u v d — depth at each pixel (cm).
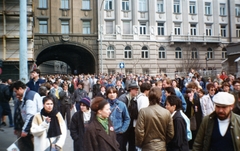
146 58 4275
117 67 4153
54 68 8975
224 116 411
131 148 750
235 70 3038
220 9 4775
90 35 4081
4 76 2598
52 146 559
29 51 2678
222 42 4694
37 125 562
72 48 4341
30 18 2653
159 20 4388
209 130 427
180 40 4406
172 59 4425
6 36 2616
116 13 4178
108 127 485
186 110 886
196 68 4378
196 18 4584
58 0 3994
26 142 573
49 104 571
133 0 4253
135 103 747
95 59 4103
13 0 2667
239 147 399
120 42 4175
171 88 771
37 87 929
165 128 531
